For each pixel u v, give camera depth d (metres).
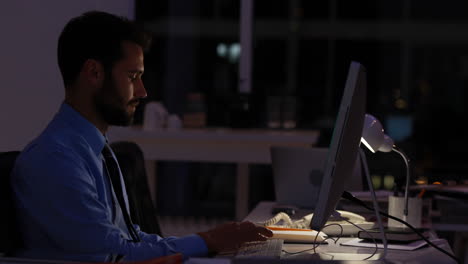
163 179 5.84
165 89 6.11
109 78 1.64
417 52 10.55
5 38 2.46
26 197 1.48
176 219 5.48
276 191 2.74
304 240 1.83
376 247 1.67
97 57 1.62
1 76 2.42
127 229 1.81
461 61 10.70
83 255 1.48
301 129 4.77
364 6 9.51
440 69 10.62
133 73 1.68
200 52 6.79
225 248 1.61
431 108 8.62
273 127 4.68
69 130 1.61
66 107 1.64
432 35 10.66
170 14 6.10
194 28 6.12
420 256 1.61
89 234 1.47
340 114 1.41
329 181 1.42
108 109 1.65
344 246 1.77
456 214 2.39
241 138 4.23
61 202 1.46
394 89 10.09
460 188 2.62
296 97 4.85
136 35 1.69
